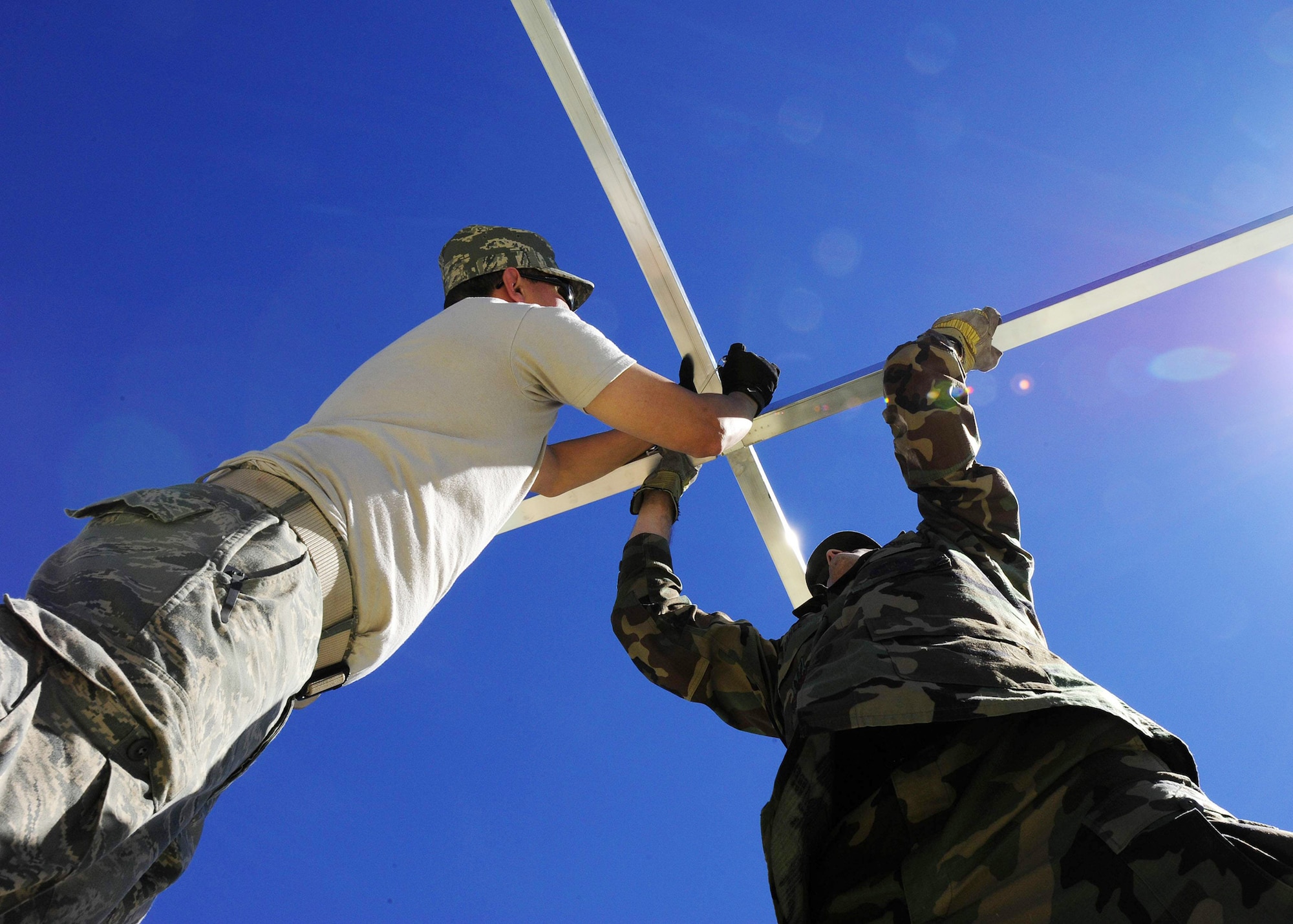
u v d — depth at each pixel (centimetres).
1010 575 222
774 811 173
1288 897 126
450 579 185
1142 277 241
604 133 251
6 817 105
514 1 238
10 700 109
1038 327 253
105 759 115
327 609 161
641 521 276
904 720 159
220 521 143
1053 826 149
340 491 165
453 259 244
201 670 127
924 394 234
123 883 123
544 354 197
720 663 243
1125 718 158
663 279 261
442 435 185
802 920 160
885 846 162
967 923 146
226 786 159
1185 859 133
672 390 206
